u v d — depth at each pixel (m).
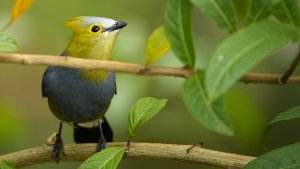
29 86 17.27
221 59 3.66
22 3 5.08
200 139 14.20
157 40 4.62
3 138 12.02
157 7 16.36
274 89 14.67
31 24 13.77
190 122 14.01
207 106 4.14
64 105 11.14
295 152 5.04
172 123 13.88
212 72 3.62
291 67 4.32
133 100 11.50
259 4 4.59
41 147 8.55
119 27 10.40
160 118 13.90
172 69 4.39
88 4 16.45
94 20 10.36
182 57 4.38
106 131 12.18
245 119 10.27
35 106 16.95
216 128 4.10
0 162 6.21
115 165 5.64
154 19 16.28
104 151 5.73
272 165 5.02
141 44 11.48
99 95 11.03
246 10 4.61
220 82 3.60
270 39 3.82
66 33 16.42
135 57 11.31
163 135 14.02
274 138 14.52
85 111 11.21
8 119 12.03
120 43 11.36
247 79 4.39
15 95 17.09
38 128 16.19
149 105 6.07
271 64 14.46
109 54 10.50
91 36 10.30
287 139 14.46
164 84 11.69
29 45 15.93
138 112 6.05
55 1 16.58
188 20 4.39
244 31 3.82
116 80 11.48
